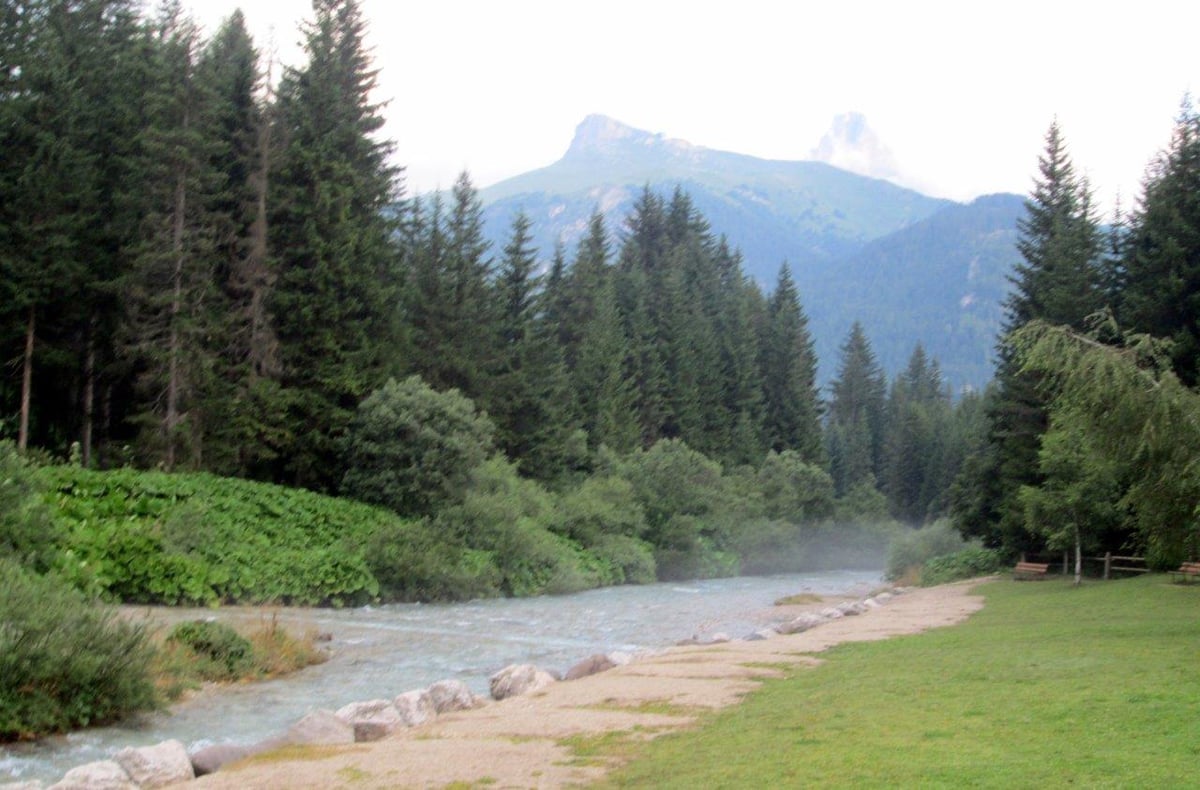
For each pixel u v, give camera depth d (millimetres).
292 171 39750
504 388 55344
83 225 34375
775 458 80625
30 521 20562
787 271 111250
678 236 109312
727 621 29219
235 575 26922
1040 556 41656
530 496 47156
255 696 15211
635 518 55594
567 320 71812
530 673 15023
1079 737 9297
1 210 33469
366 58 49312
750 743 9750
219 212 37375
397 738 10750
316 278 38625
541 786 8398
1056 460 32688
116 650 13078
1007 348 44812
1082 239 43719
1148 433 16844
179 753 9719
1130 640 16891
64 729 12203
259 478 38844
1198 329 37781
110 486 28391
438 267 53938
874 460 130000
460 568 34594
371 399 39344
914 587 43375
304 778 8766
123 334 34906
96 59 38375
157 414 35812
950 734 9688
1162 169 42812
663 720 11430
